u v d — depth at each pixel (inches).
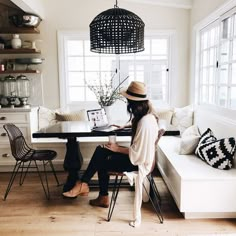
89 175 101.0
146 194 106.8
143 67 169.5
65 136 102.5
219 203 91.6
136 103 88.1
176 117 156.3
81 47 167.8
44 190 116.4
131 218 95.4
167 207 103.7
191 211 92.3
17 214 99.5
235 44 110.7
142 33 107.0
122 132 101.4
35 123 152.1
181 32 163.6
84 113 159.0
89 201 109.6
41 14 156.4
